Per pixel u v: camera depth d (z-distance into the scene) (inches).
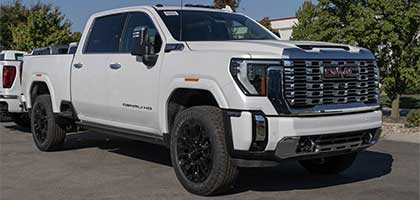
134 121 276.5
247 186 255.1
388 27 516.7
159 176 277.7
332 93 224.5
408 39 539.8
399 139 421.4
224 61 218.2
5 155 342.6
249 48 223.6
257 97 210.1
